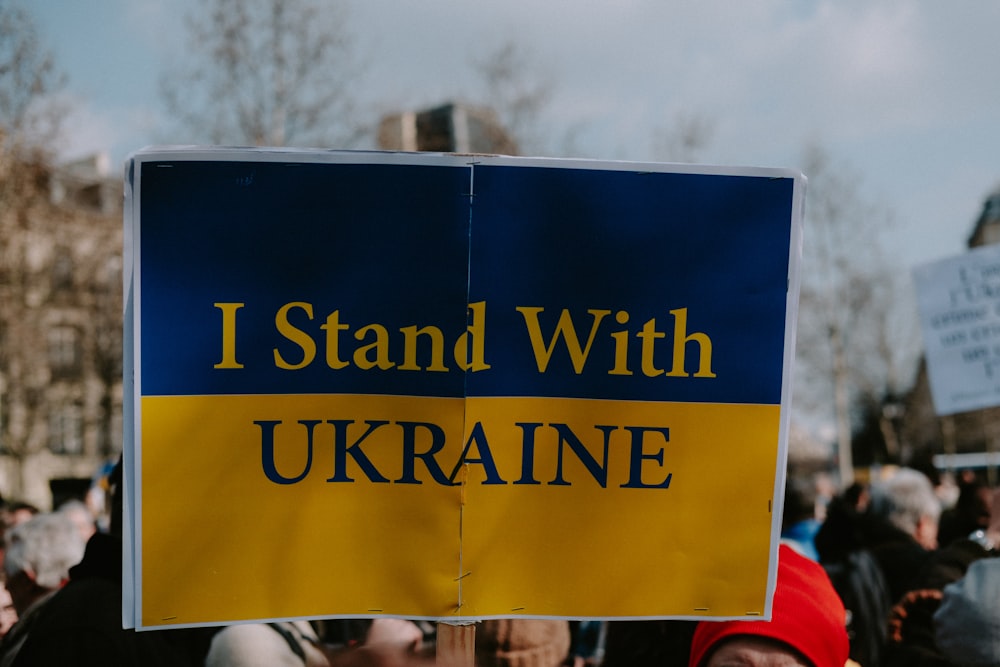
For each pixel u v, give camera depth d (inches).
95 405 1200.8
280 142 762.2
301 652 99.7
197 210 74.9
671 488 76.4
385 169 75.6
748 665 72.6
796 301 77.0
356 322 75.6
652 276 76.5
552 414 76.2
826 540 180.2
